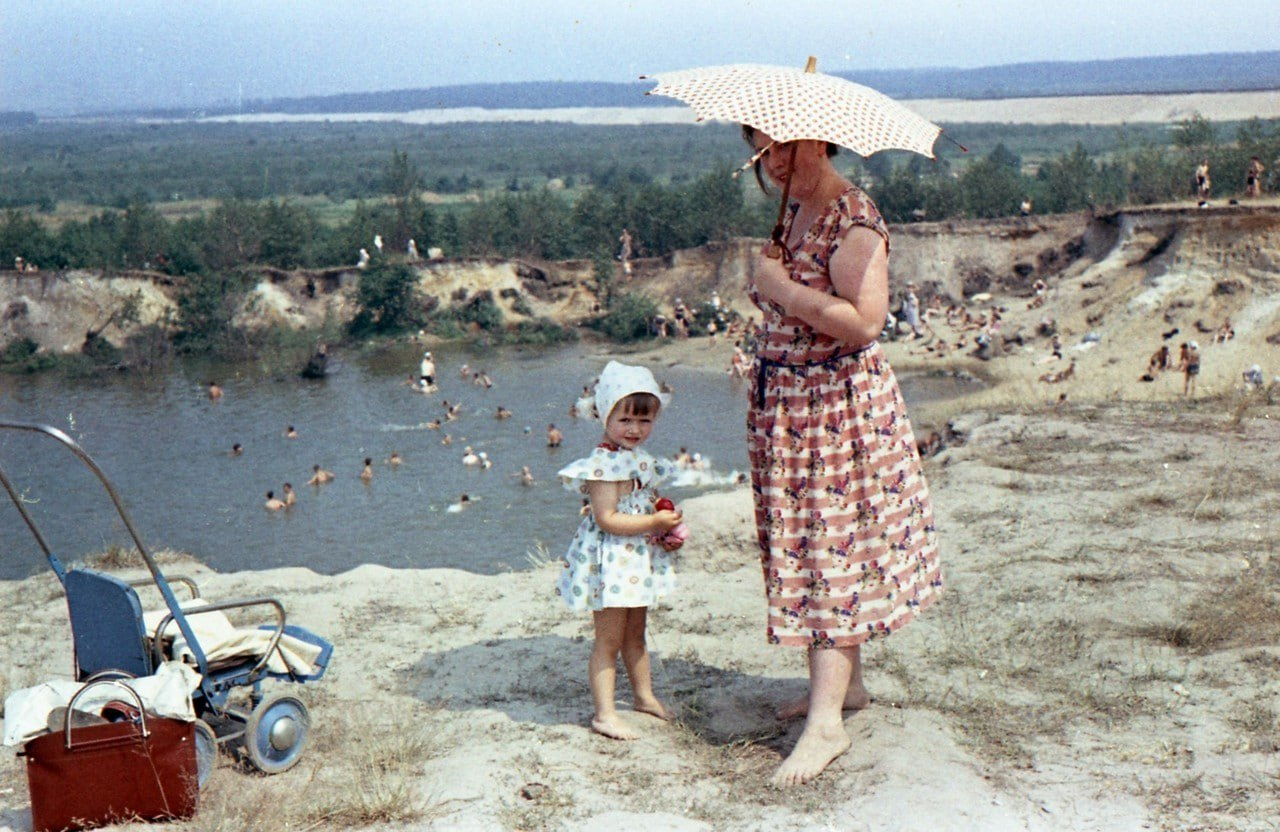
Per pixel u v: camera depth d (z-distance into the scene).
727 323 65.88
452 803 4.36
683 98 4.43
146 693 4.56
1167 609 6.29
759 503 4.83
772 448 4.65
